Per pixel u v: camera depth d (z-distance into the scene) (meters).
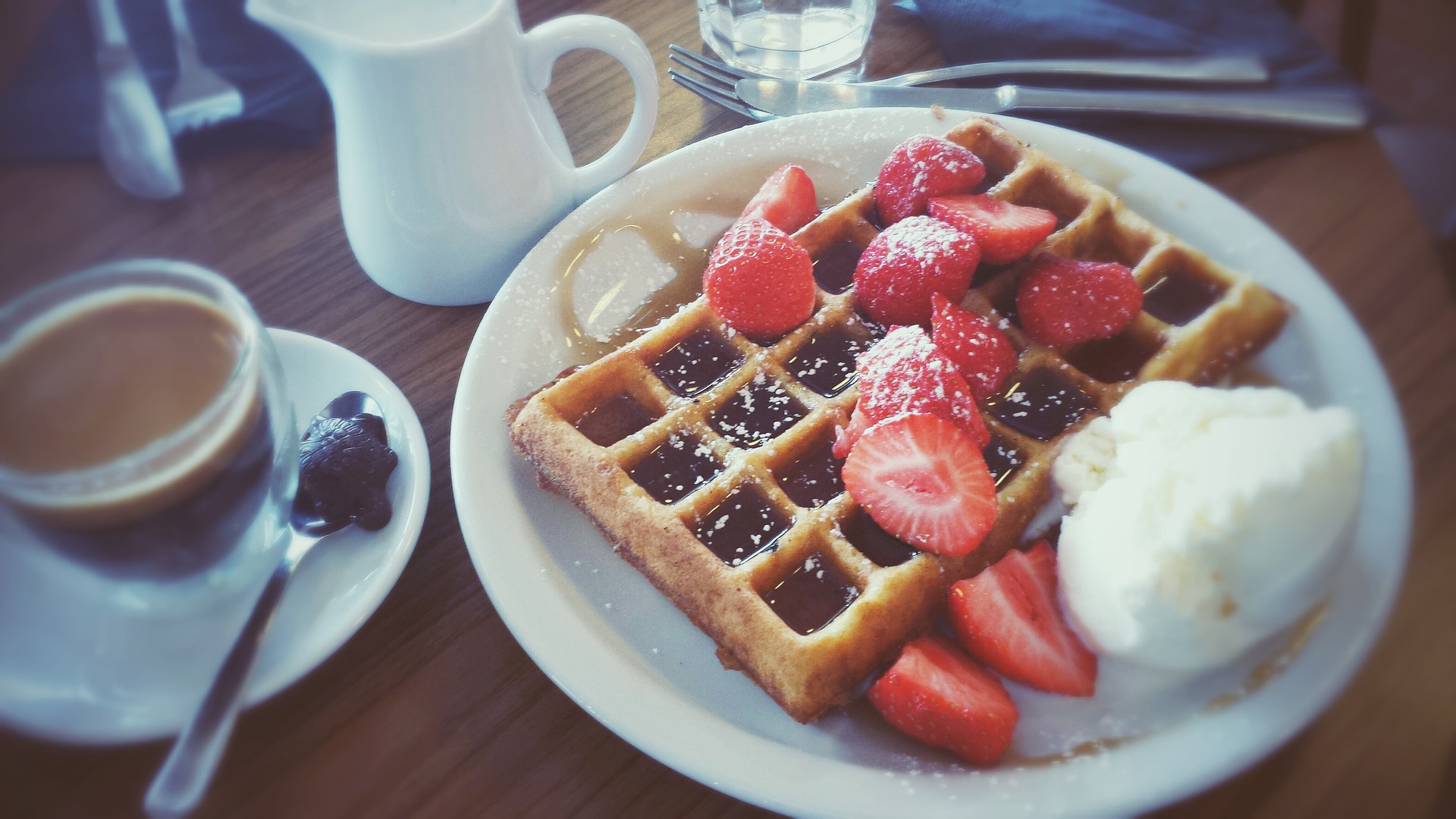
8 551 0.24
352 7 0.31
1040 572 0.26
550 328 0.31
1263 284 0.31
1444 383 0.28
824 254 0.34
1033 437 0.29
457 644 0.26
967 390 0.27
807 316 0.31
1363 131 0.35
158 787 0.21
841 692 0.25
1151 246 0.32
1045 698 0.25
